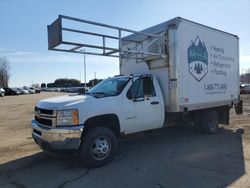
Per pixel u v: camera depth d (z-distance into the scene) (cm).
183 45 789
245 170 558
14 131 1078
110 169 584
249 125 1093
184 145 778
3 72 8388
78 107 583
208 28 893
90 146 591
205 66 878
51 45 630
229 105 1008
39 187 499
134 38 852
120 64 947
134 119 689
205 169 568
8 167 615
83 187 492
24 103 2858
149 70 825
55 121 573
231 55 1010
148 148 752
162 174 545
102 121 642
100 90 733
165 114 789
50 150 582
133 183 503
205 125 920
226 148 735
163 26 783
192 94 822
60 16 582
